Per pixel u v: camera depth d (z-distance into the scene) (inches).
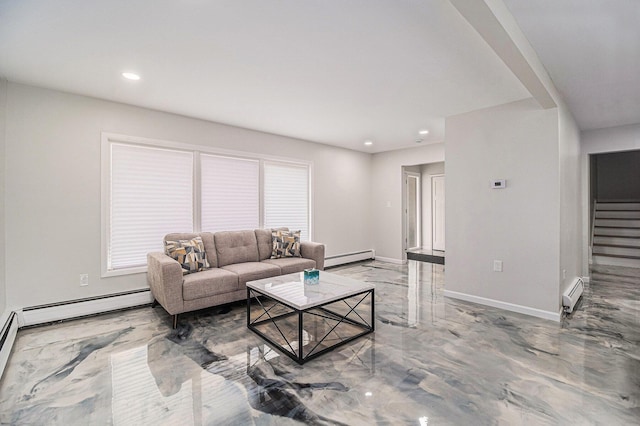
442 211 297.0
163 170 148.0
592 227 252.1
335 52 89.7
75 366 87.7
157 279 120.3
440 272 212.4
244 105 136.5
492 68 99.6
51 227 118.7
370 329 112.1
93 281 127.7
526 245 127.7
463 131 146.5
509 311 132.0
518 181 129.4
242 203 177.3
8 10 69.4
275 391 76.1
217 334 109.8
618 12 71.7
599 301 146.4
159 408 69.8
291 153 199.9
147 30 78.5
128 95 124.5
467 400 72.4
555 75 108.2
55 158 119.5
